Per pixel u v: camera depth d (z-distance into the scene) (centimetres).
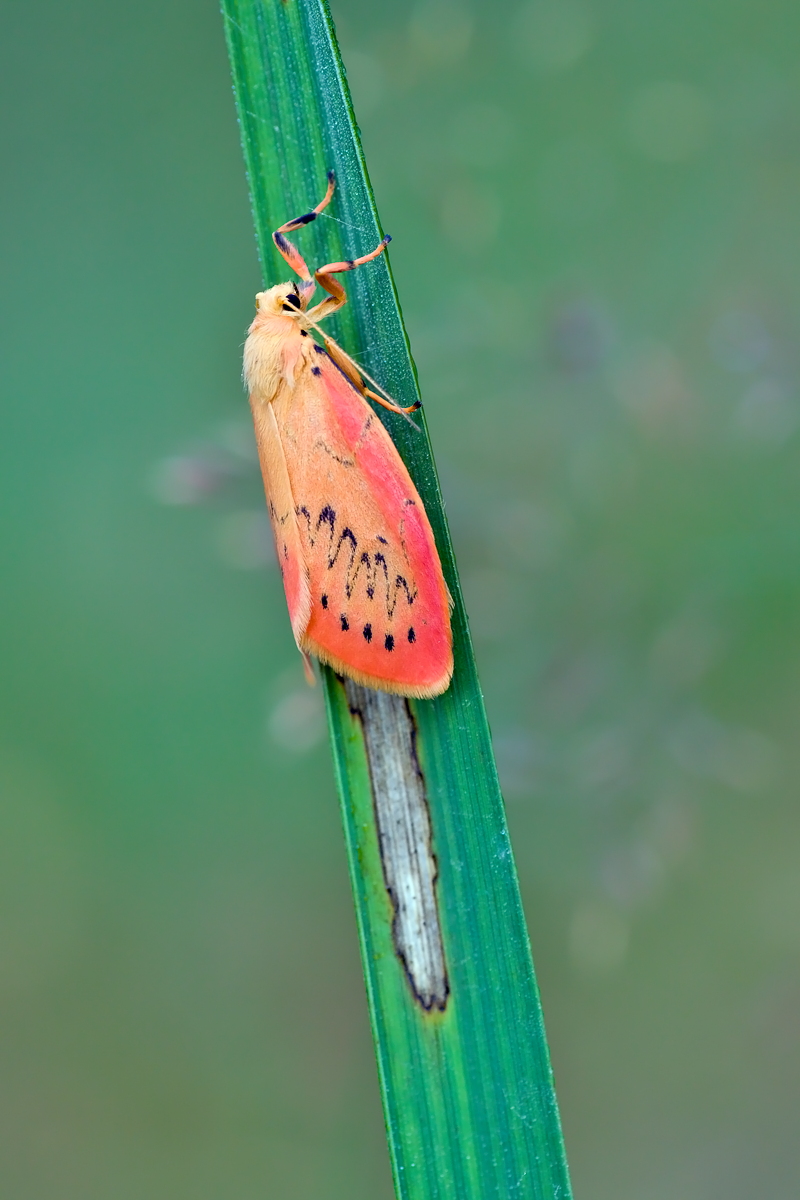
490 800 17
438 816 17
